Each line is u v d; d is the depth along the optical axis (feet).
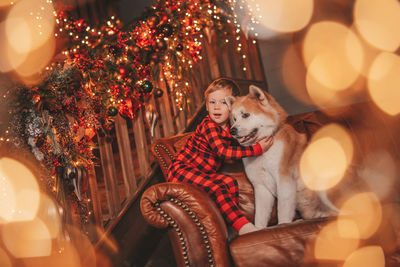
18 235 6.37
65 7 12.59
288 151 6.45
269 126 6.46
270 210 6.76
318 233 4.96
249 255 4.99
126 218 8.81
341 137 7.27
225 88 7.20
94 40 7.57
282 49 13.51
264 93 6.77
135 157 11.44
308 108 12.99
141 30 7.39
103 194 10.03
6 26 9.20
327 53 12.48
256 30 13.85
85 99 6.75
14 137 6.01
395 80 11.18
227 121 7.38
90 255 6.73
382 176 6.81
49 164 6.16
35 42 8.62
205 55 11.92
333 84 12.39
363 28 11.68
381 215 5.16
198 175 6.47
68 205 6.42
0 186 6.28
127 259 8.55
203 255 5.44
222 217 5.75
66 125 6.33
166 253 9.09
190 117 10.76
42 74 6.17
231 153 6.40
